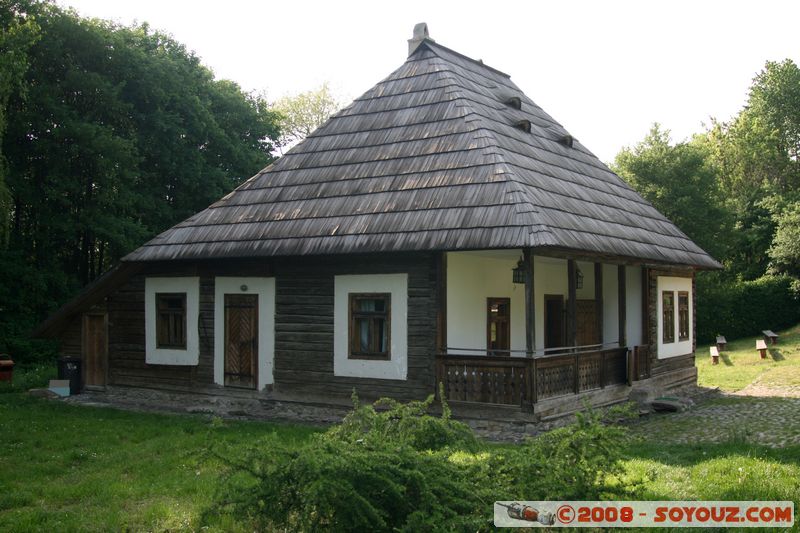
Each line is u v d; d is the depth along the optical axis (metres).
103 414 16.06
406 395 13.70
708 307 35.56
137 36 30.03
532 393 12.44
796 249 34.56
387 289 14.02
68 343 19.19
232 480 7.50
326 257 14.65
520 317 16.98
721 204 39.25
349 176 15.65
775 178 49.03
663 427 13.80
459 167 14.29
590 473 6.12
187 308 16.69
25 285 25.59
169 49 32.31
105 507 8.73
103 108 26.59
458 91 16.30
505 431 12.58
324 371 14.77
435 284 13.49
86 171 26.56
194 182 29.86
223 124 33.31
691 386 20.19
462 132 15.11
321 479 5.09
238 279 15.99
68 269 29.02
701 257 18.97
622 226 16.11
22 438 13.08
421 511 5.26
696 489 8.38
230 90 34.72
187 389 16.72
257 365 15.66
